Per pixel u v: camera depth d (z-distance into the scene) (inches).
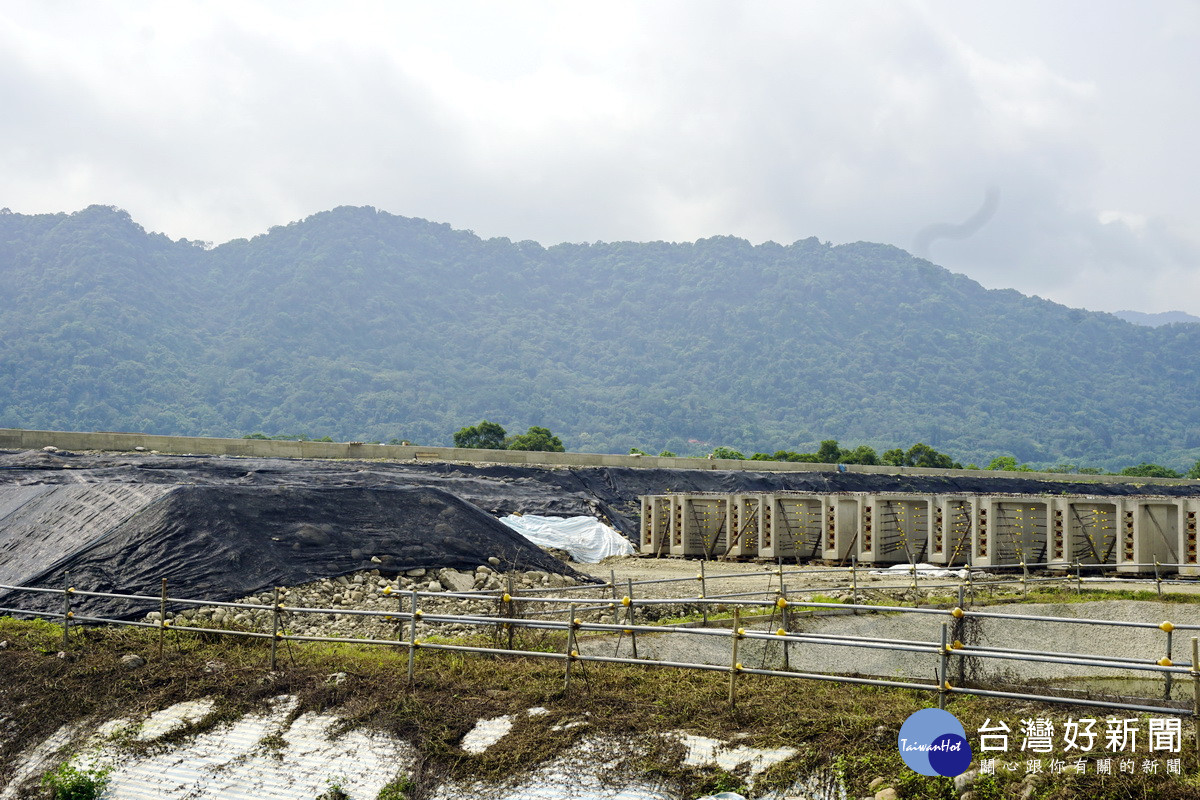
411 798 488.7
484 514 1234.0
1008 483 3590.1
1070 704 446.9
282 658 661.9
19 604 842.2
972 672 866.1
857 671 840.3
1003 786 416.5
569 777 478.0
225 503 1007.6
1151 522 1193.4
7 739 597.3
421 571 1039.0
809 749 462.3
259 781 520.4
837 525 1421.0
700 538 1651.1
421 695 569.0
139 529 954.7
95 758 558.9
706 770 464.8
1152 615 942.4
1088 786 406.3
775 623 828.6
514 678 589.9
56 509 1103.6
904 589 1013.2
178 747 557.0
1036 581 1072.2
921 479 3348.9
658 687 563.2
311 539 1008.2
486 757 500.1
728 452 4507.9
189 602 676.7
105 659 673.0
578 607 776.3
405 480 1804.9
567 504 1936.5
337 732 544.4
